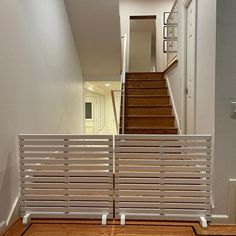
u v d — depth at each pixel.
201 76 2.87
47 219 2.30
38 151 2.28
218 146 2.32
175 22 4.93
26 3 2.48
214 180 2.34
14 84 2.22
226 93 2.30
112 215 2.30
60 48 3.66
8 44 2.12
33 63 2.65
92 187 2.29
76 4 3.97
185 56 3.91
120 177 2.28
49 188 2.30
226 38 2.29
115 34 4.46
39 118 2.81
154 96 5.02
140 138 2.26
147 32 8.75
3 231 2.04
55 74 3.41
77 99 4.96
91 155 2.28
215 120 2.32
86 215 2.30
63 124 3.83
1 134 2.01
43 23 2.95
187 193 2.26
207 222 2.26
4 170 2.07
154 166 2.26
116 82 5.88
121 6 7.14
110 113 9.31
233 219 2.31
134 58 8.74
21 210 2.30
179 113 4.23
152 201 2.28
